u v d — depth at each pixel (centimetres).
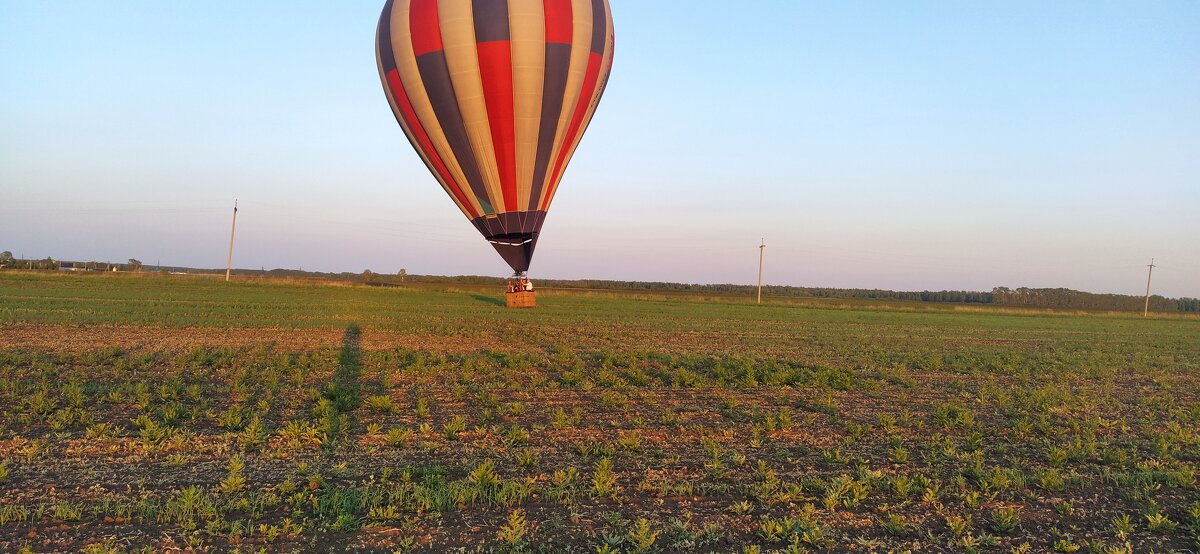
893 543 778
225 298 5144
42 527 741
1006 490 973
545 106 3388
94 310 3634
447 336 3019
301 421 1238
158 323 3122
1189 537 817
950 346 3378
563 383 1798
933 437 1258
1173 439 1319
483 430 1223
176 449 1039
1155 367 2680
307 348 2398
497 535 760
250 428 1123
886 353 2833
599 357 2389
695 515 839
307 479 921
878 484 962
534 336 3122
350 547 721
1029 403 1683
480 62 3278
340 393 1491
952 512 879
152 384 1602
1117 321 6875
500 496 855
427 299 6331
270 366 1909
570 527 790
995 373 2359
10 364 1806
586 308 5609
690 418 1402
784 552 741
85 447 1039
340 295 6347
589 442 1169
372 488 890
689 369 2156
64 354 1989
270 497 836
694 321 4534
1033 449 1224
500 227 3641
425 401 1427
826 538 784
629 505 866
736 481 975
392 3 3512
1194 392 2053
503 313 4616
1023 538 804
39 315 3244
